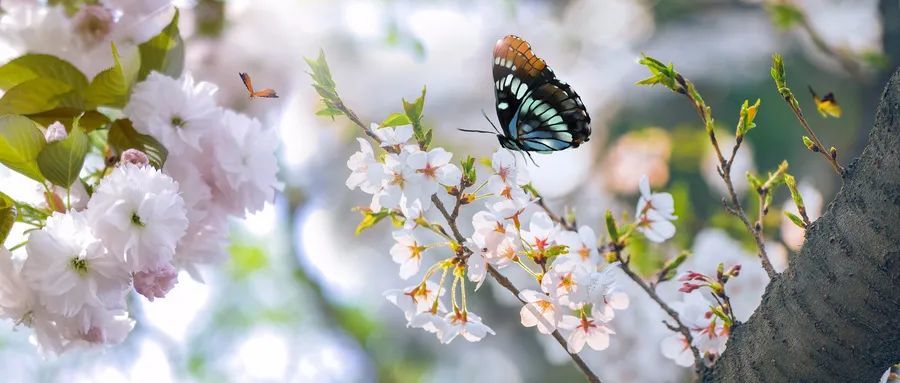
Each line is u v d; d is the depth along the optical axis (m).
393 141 1.67
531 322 1.69
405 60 4.09
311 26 2.37
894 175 1.59
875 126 1.60
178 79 1.83
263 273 4.28
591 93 4.16
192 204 1.77
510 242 1.68
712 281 1.72
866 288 1.60
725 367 1.67
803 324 1.63
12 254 1.70
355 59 3.88
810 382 1.63
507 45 1.76
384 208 1.69
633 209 3.23
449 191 1.67
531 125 1.77
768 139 3.73
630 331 2.11
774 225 2.19
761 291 1.94
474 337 1.69
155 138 1.77
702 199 3.06
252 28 2.12
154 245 1.69
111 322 1.74
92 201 1.69
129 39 1.83
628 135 3.27
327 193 4.25
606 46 4.33
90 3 1.83
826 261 1.62
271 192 1.82
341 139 4.19
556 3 4.47
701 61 4.02
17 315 1.70
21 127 1.69
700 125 3.91
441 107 4.12
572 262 1.69
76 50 1.83
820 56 3.27
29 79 1.77
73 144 1.70
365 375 4.64
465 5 4.11
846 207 1.61
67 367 3.61
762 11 4.09
